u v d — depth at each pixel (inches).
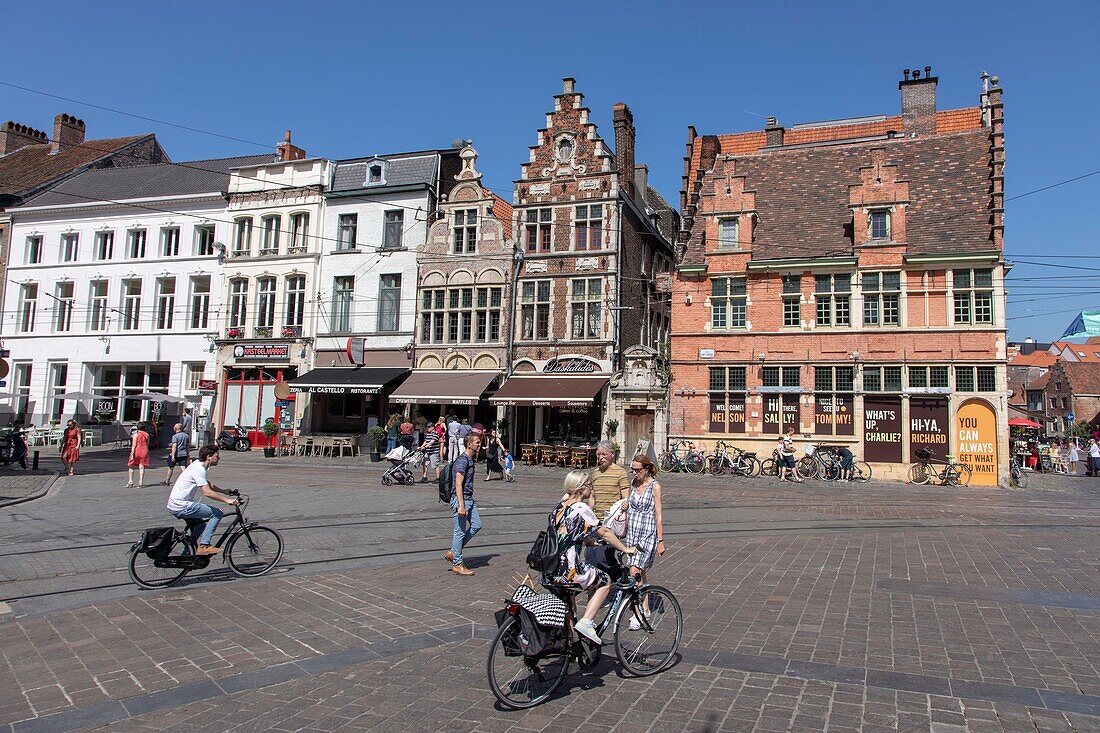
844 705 203.5
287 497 658.8
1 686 220.7
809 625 277.7
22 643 260.4
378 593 330.6
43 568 370.6
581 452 1071.6
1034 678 223.1
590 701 208.5
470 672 232.2
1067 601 311.1
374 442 1088.2
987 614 292.2
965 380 996.6
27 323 1502.2
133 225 1443.2
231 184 1400.1
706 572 368.5
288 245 1353.3
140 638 266.1
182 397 1344.7
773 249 1114.1
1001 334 986.1
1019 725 190.4
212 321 1380.4
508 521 542.0
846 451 996.6
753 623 280.8
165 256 1419.8
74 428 860.6
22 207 1510.8
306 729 190.4
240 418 1342.3
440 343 1249.4
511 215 1362.0
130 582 347.9
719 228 1142.3
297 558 403.9
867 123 1392.7
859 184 1071.6
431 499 664.4
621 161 1299.2
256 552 367.6
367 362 1286.9
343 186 1349.7
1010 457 1003.9
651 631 233.6
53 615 294.0
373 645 258.4
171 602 314.7
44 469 904.3
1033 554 416.5
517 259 1221.1
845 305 1063.0
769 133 1357.0
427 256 1269.7
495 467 873.5
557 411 1179.9
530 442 1192.2
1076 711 198.8
